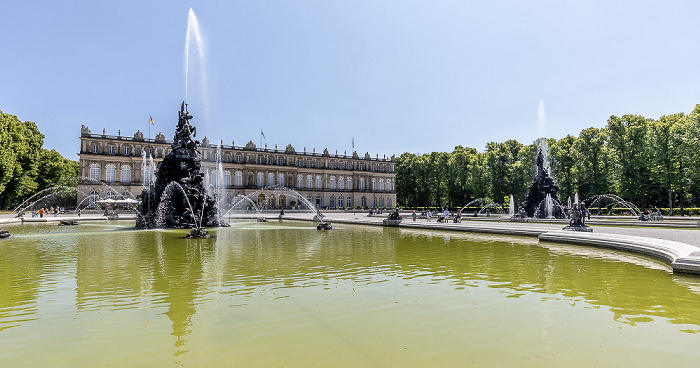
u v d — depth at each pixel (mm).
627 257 15219
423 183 115750
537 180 47906
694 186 55562
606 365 5293
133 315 7457
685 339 6312
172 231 29609
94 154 86750
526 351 5766
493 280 10766
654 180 61031
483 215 62500
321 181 120562
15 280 10656
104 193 87062
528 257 15258
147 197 34938
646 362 5406
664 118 65188
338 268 12672
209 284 10148
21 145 67625
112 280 10648
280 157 113562
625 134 62062
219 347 5867
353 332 6539
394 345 5961
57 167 85625
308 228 34719
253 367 5168
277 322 7047
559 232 21859
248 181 107312
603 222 33469
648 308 8062
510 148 91000
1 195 69500
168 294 9078
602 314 7641
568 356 5590
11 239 22750
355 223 40812
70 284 10141
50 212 61469
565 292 9406
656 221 37656
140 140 91812
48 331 6594
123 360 5414
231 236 25656
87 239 22859
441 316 7441
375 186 129875
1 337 6305
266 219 53375
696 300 8695
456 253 16609
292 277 11133
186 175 35344
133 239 22891
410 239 23312
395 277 11156
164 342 6074
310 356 5531
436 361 5371
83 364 5297
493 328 6777
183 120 36469
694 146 50906
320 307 8023
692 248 13398
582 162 71000
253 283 10297
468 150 113812
